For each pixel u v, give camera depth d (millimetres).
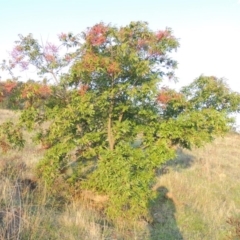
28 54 7496
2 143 7812
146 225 7703
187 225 8289
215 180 12359
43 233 5613
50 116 7582
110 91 7516
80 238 5980
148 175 7645
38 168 8016
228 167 15281
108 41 7406
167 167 12500
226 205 10062
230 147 20906
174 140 8234
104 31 7258
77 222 6512
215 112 7828
